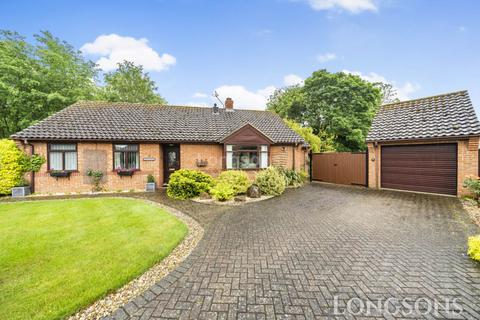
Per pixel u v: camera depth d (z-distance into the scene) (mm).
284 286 3012
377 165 11680
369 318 2395
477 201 7918
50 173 10281
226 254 4027
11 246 4320
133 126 12031
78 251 4090
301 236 4934
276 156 13859
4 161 9445
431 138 9539
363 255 3955
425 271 3377
